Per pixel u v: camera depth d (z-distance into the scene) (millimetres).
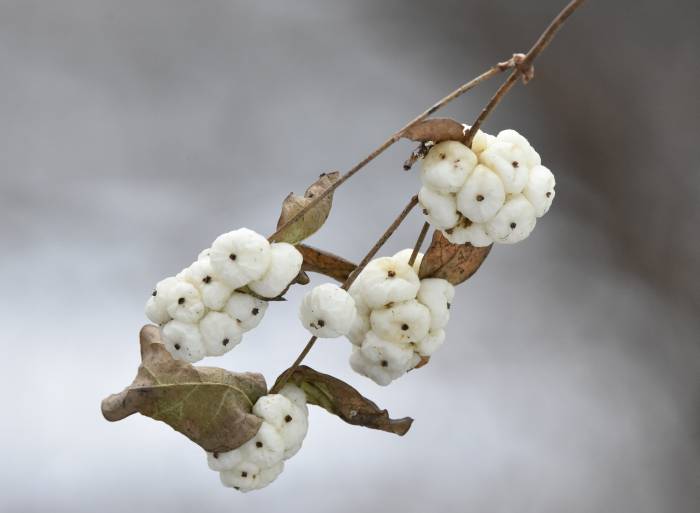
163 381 583
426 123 567
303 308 580
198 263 574
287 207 576
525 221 575
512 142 576
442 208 573
